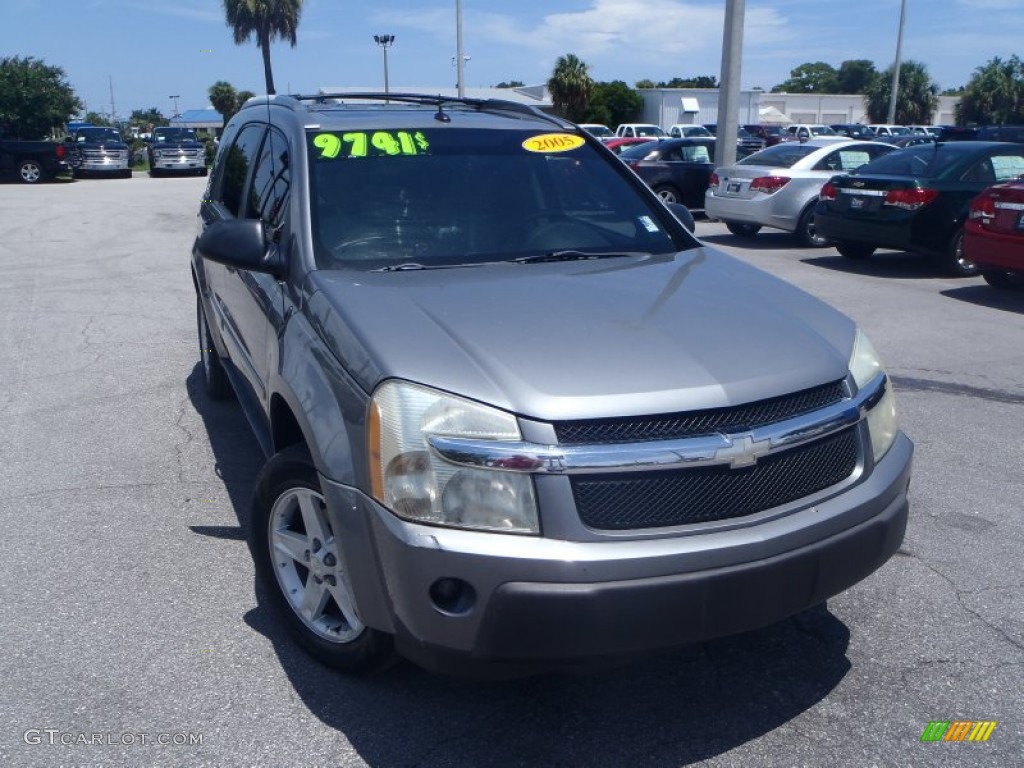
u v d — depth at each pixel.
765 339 3.25
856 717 3.29
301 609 3.53
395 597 2.86
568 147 4.77
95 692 3.38
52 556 4.36
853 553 3.09
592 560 2.73
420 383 2.89
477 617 2.76
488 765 3.05
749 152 33.84
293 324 3.63
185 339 8.40
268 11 43.31
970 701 3.38
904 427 6.22
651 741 3.17
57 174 30.95
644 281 3.75
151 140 38.25
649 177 17.58
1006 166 11.86
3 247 14.19
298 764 3.04
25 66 38.72
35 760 3.03
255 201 4.82
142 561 4.32
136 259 13.10
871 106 67.56
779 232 16.44
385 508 2.87
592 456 2.76
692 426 2.87
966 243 10.56
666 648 2.84
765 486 2.95
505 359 2.97
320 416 3.15
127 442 5.83
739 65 17.03
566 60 54.25
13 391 6.84
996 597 4.06
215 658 3.58
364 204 4.08
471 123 4.73
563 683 3.48
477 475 2.78
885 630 3.82
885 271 12.24
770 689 3.45
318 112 4.67
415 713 3.29
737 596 2.86
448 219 4.14
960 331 8.88
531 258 4.04
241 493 5.08
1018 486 5.26
